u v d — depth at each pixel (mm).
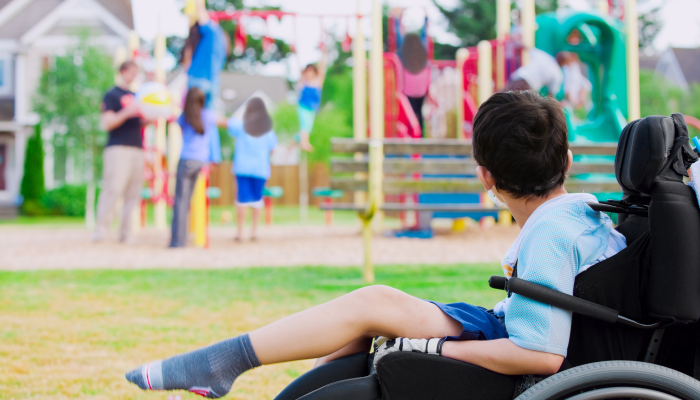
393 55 8656
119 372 2553
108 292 4242
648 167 1311
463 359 1367
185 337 3068
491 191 1515
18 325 3316
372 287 1483
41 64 21031
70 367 2617
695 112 20312
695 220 1295
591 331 1386
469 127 8938
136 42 9148
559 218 1377
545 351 1293
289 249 6695
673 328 1432
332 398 1373
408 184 4891
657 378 1240
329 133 17516
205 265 5602
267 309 3684
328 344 1437
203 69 6969
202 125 6668
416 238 7742
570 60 8047
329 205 4438
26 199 17141
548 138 1385
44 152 17391
